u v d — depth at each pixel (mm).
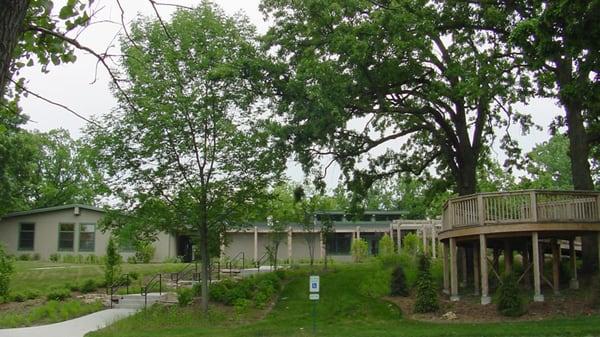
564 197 19984
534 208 19438
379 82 24312
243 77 21969
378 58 23438
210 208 21781
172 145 20766
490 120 28828
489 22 23797
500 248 24266
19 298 24734
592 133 24609
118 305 24422
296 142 22531
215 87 21234
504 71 23172
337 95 21875
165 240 41156
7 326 20250
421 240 41438
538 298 19609
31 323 20750
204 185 21484
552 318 17953
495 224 19875
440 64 24969
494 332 15836
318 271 29625
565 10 13844
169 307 22641
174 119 20438
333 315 21062
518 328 16344
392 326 18328
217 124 20625
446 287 23562
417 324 18656
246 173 21984
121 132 20531
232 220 22438
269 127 21656
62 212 40562
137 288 27672
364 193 29438
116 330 18609
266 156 21547
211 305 23125
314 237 46312
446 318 19453
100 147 20562
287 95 22562
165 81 20453
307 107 21703
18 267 32719
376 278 26219
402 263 29344
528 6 22703
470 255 27203
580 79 16719
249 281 25531
